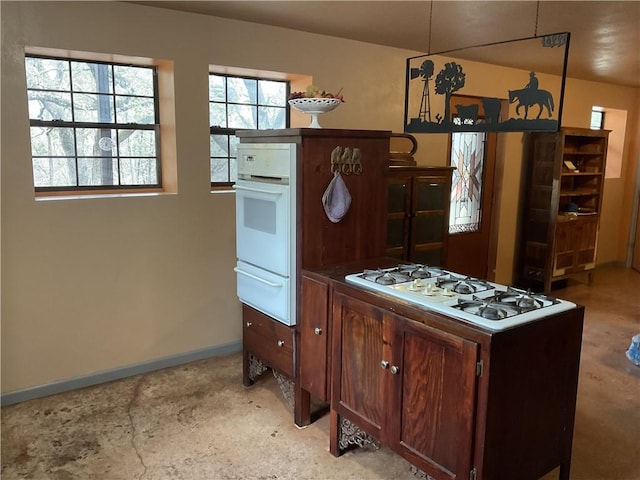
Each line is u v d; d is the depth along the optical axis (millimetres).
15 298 2895
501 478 1888
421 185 3867
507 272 5445
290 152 2568
